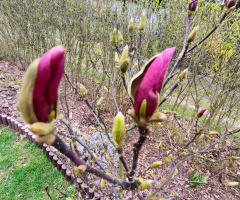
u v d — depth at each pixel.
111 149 3.28
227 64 3.25
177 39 3.39
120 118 0.66
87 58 4.68
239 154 3.40
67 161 3.17
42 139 0.50
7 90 5.07
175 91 4.35
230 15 3.07
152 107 0.56
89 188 2.48
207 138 3.84
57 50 0.41
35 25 5.10
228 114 3.47
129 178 0.82
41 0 5.00
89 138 3.46
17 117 4.14
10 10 5.55
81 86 1.07
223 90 3.21
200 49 3.19
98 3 4.33
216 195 2.88
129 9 4.03
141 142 0.66
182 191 2.85
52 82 0.44
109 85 4.17
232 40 2.99
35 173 3.00
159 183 2.74
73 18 4.49
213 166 3.35
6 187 2.78
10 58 6.68
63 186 2.81
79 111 4.48
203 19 3.19
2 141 3.57
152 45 4.05
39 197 2.67
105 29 4.25
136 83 0.57
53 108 0.48
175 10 3.61
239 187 3.09
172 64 3.58
